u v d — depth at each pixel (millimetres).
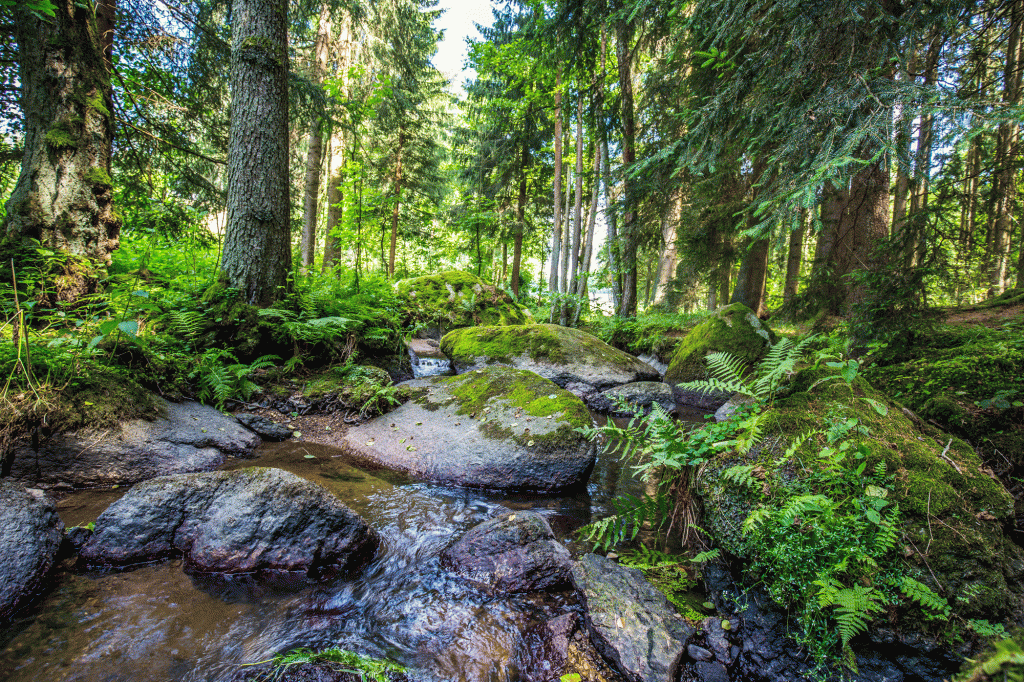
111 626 2027
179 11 7113
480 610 2340
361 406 5160
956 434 3309
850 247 7336
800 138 3867
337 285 9000
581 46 10906
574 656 2027
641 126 13289
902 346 4914
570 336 8594
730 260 12258
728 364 3174
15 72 5438
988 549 1982
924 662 1817
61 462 3234
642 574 2484
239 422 4578
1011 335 4551
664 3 5863
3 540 2188
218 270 6824
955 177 4562
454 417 4730
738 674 1906
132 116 6789
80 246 4742
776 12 4020
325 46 13164
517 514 2967
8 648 1851
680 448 2781
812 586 2021
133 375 4188
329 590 2439
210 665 1841
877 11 3555
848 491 2270
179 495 2740
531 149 18594
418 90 17953
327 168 19047
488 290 13125
